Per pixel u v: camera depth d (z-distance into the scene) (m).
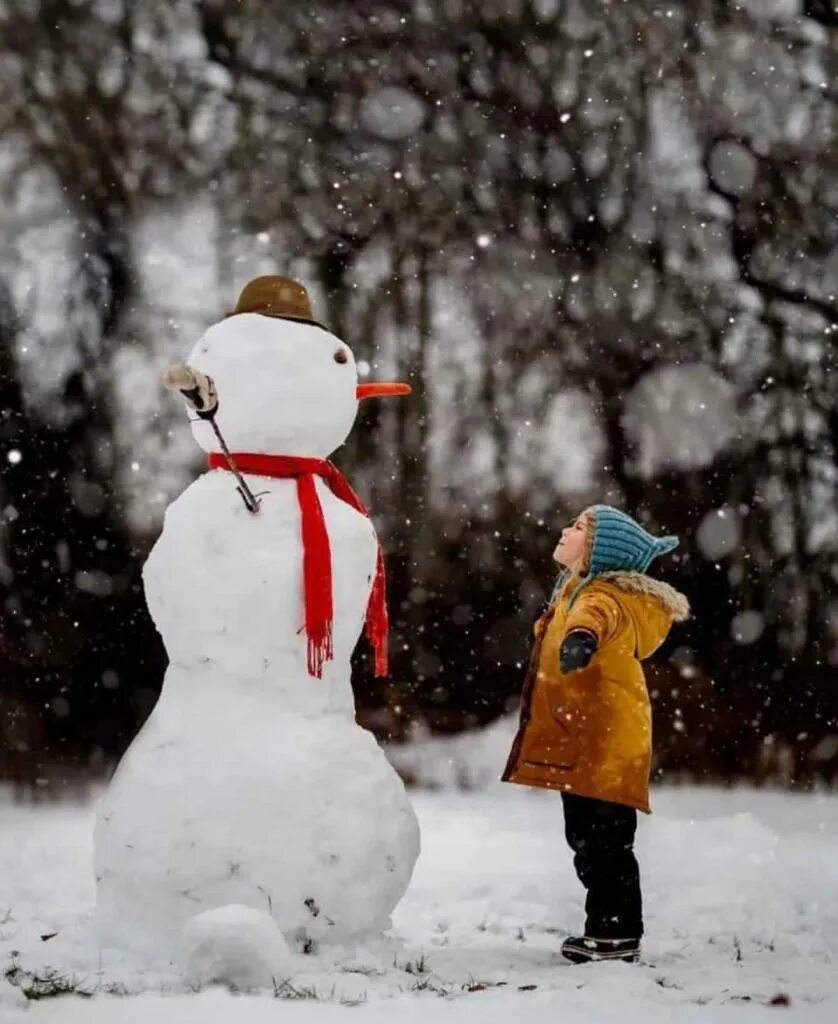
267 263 18.95
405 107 19.48
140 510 19.16
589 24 19.77
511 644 19.62
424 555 19.20
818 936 7.73
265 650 6.66
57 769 18.14
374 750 6.84
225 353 6.97
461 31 19.81
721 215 19.45
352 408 7.21
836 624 18.83
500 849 11.39
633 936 6.85
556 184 19.39
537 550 19.25
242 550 6.71
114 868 6.50
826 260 19.20
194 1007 5.07
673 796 17.05
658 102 19.70
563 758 6.92
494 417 18.95
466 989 5.86
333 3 19.84
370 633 7.38
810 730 18.78
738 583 18.89
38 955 6.27
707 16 19.72
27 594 18.92
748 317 19.23
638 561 7.22
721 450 19.08
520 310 19.05
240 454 6.95
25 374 18.73
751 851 11.54
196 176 19.05
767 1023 5.13
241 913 5.80
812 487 19.02
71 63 18.94
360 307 18.80
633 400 19.09
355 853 6.48
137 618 19.22
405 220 18.98
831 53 19.48
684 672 19.03
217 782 6.45
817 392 19.09
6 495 18.78
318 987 5.67
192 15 19.69
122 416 18.91
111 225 18.83
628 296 19.09
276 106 19.44
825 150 19.33
